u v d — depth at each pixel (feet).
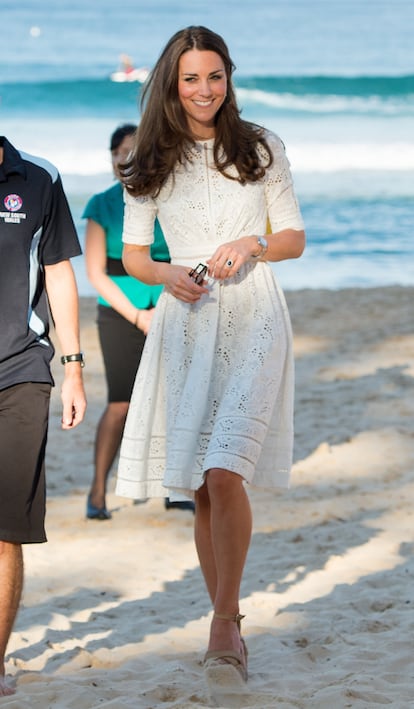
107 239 41.01
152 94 27.27
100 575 37.83
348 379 67.31
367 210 156.87
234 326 26.99
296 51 376.68
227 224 27.35
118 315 42.34
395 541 40.11
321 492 46.91
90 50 387.55
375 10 611.06
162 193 27.78
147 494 27.86
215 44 26.63
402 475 49.19
